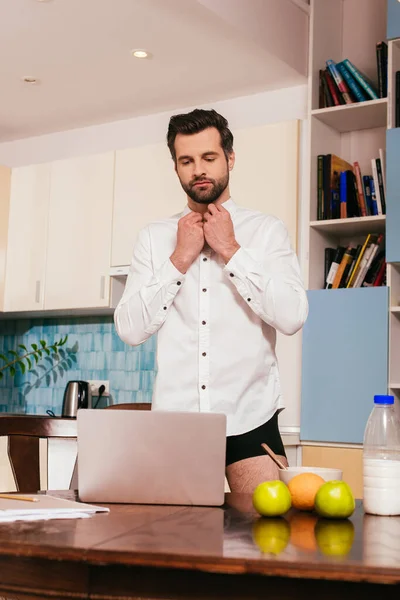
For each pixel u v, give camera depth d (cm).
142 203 410
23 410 484
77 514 131
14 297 452
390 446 146
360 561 96
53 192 443
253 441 201
